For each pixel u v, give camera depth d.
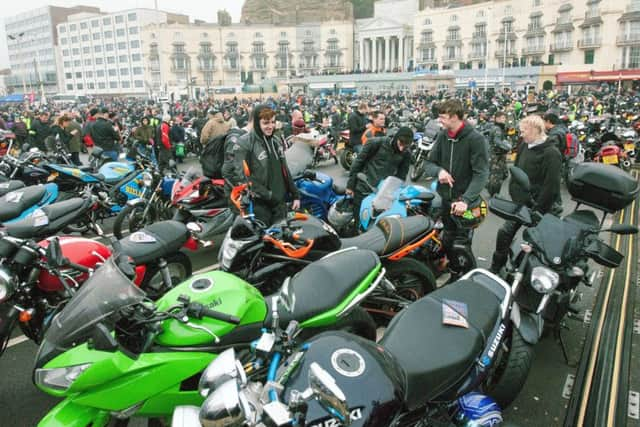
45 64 130.75
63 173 6.62
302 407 1.72
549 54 72.31
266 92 76.38
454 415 2.51
